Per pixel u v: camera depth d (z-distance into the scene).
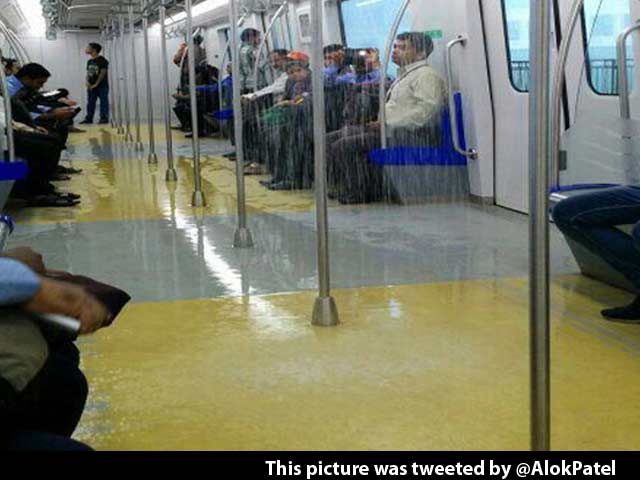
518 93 5.87
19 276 1.63
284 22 9.35
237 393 2.76
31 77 8.85
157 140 13.77
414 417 2.54
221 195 7.43
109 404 2.69
